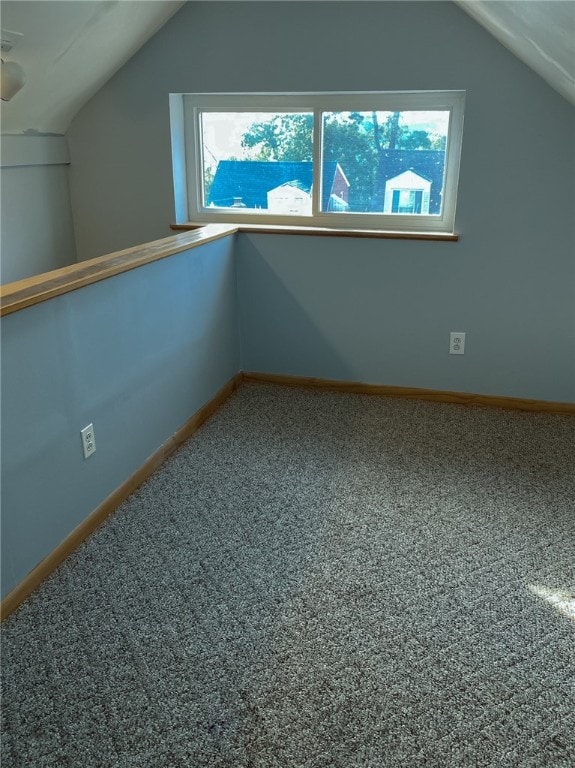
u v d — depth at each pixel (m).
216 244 2.93
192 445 2.70
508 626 1.70
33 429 1.76
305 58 2.86
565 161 2.69
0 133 2.84
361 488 2.37
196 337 2.81
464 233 2.90
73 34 2.48
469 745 1.37
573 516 2.20
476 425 2.92
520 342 3.01
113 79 3.09
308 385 3.37
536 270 2.88
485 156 2.77
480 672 1.56
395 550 2.02
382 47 2.75
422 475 2.46
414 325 3.11
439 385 3.18
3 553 1.70
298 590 1.84
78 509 2.02
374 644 1.64
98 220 3.37
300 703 1.47
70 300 1.86
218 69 2.97
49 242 3.25
